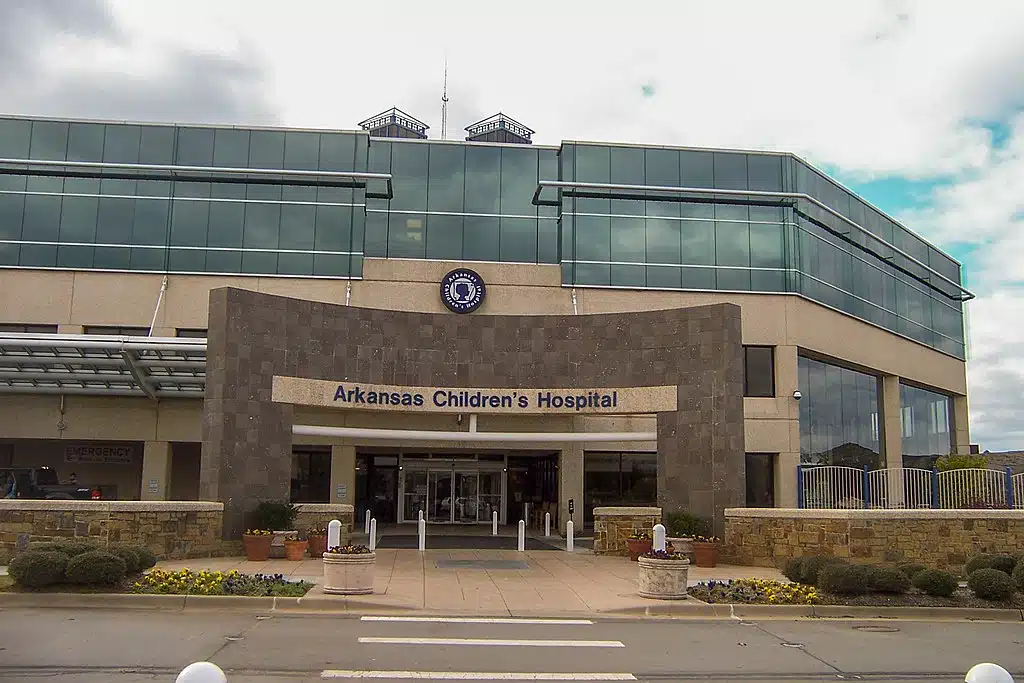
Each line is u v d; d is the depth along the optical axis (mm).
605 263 34594
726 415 24359
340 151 34312
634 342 26344
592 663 11195
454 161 35500
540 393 26797
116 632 12281
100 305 32438
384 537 30234
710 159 35906
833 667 11266
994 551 21547
